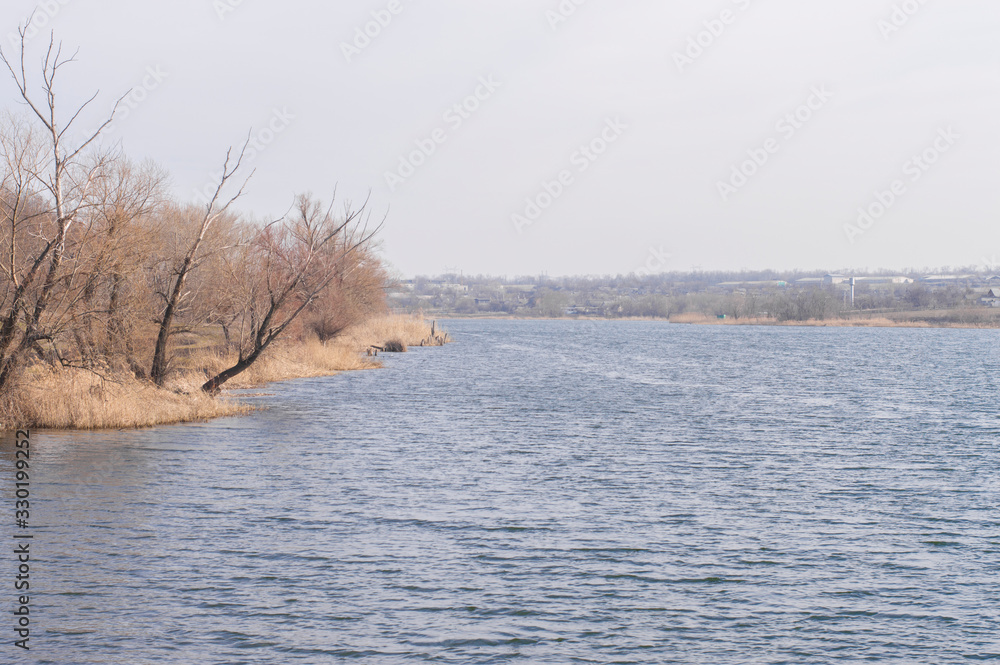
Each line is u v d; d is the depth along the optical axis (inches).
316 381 2047.2
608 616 525.0
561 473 962.1
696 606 544.4
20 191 1058.1
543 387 2092.8
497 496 836.6
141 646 472.4
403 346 3454.7
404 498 820.0
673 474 968.9
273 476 911.0
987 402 1856.5
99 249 1141.7
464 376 2358.5
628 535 699.4
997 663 470.6
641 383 2274.9
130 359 1353.3
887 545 683.4
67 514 734.5
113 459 978.1
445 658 464.1
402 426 1326.3
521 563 621.6
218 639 482.9
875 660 472.4
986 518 775.1
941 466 1044.5
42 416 1155.9
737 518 764.6
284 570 596.7
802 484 922.7
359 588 564.1
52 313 1123.3
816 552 661.3
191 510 756.0
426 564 615.5
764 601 555.5
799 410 1664.6
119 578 574.6
